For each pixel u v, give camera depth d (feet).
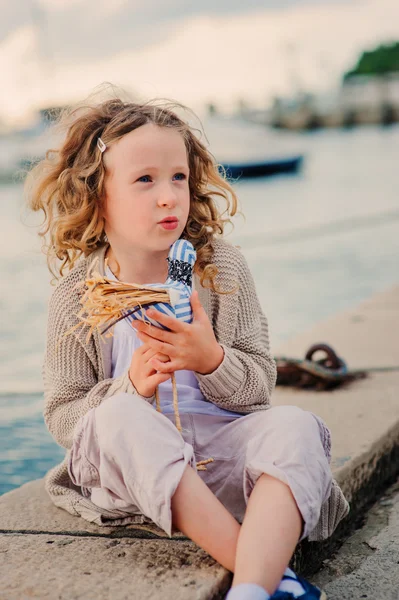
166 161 6.08
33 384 12.91
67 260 6.83
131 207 6.10
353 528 7.22
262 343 6.98
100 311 5.59
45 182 6.78
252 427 5.98
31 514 6.63
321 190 50.70
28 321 17.56
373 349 11.66
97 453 5.66
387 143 104.88
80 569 5.56
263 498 5.24
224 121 80.59
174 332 5.63
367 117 172.55
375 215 35.45
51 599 5.14
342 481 7.15
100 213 6.47
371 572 6.32
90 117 6.47
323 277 21.54
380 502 7.76
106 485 5.60
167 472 5.30
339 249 26.50
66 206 6.62
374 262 23.56
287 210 39.99
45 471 9.50
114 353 6.51
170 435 5.46
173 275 5.78
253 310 6.73
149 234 6.10
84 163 6.38
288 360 10.15
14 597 5.18
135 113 6.25
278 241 28.96
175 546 5.86
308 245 27.73
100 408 5.57
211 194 6.98
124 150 6.09
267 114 177.68
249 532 5.08
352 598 5.91
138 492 5.34
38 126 102.58
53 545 5.99
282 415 5.72
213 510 5.28
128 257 6.44
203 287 6.52
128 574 5.44
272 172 67.00
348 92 184.96
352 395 9.61
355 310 14.42
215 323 6.59
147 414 5.48
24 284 22.09
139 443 5.36
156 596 5.12
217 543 5.24
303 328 15.96
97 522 6.28
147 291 5.55
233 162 65.67
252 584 4.83
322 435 5.84
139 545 5.91
